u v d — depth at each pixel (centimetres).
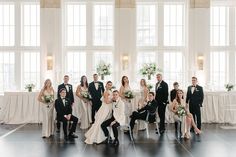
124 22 1202
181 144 745
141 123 942
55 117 914
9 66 1262
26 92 1093
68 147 714
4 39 1261
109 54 1259
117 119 755
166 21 1257
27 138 820
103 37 1261
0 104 1198
